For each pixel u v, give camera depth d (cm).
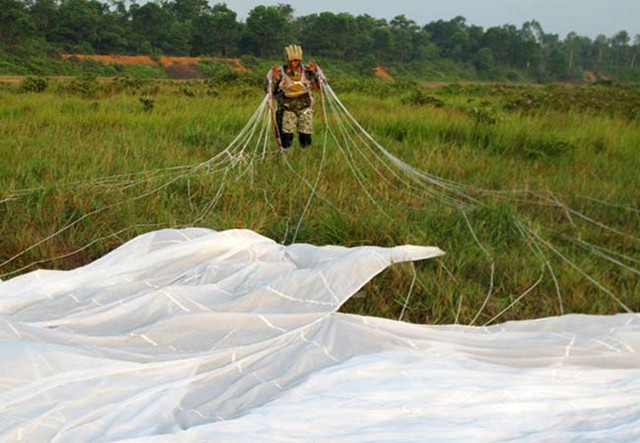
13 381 330
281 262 529
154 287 495
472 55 11069
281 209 705
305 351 394
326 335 417
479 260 577
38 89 1955
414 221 664
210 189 730
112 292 485
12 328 389
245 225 640
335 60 9188
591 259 607
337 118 988
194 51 8725
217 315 429
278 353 396
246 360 383
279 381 367
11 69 5700
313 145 995
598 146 1159
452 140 1146
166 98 1630
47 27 7644
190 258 542
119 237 612
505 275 552
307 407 322
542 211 751
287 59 927
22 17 6688
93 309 451
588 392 355
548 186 833
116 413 320
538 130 1182
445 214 679
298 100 928
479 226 655
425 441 301
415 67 9938
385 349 403
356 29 9419
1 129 1046
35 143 929
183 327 421
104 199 675
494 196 767
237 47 8881
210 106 1395
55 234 583
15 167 763
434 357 390
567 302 515
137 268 527
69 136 1004
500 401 341
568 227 694
